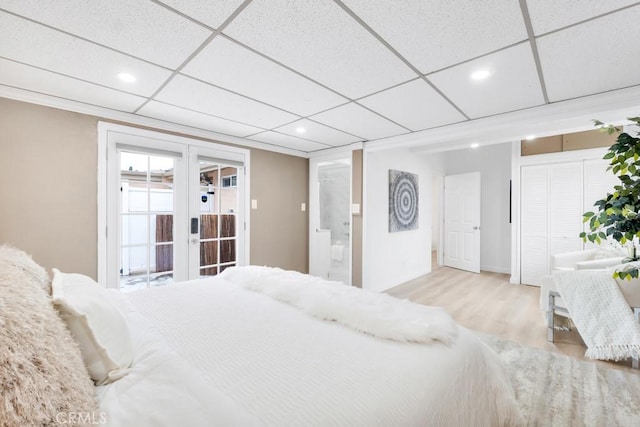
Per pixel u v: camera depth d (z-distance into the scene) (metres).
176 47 1.63
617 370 2.07
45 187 2.37
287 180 4.29
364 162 3.86
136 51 1.67
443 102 2.42
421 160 5.29
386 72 1.91
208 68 1.86
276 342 1.14
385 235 4.35
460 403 0.99
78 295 1.01
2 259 0.92
